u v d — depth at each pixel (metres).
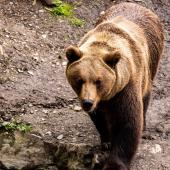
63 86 13.45
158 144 11.38
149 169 10.59
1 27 14.94
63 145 11.03
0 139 11.60
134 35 10.54
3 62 13.84
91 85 9.05
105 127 10.68
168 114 12.52
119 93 9.71
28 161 11.05
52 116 12.33
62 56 14.66
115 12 11.43
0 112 12.31
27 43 14.73
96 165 10.48
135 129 9.88
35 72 13.84
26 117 12.24
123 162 9.95
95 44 9.57
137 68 9.99
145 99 11.32
